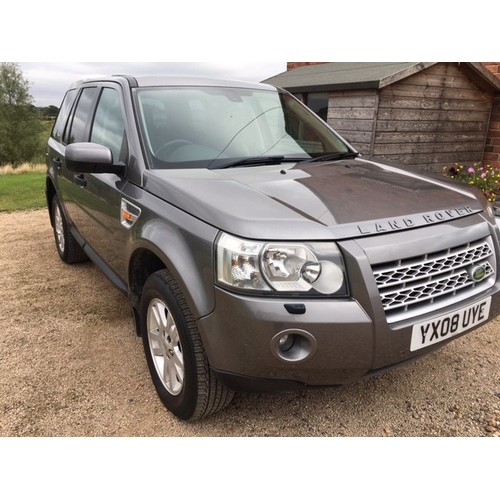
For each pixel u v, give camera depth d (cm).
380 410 268
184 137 300
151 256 272
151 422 258
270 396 281
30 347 338
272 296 201
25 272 494
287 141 332
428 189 266
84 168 281
